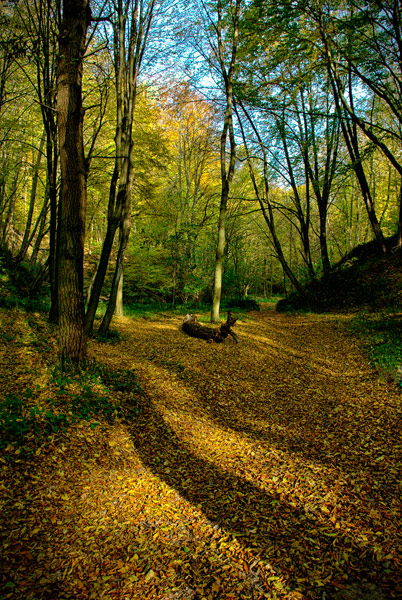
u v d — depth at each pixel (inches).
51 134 366.9
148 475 164.9
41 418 176.7
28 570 105.0
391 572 107.3
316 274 819.4
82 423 186.9
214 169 1037.2
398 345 357.1
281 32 539.8
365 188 727.7
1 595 94.7
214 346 399.5
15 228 1022.4
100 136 536.7
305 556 116.9
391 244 757.9
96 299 371.6
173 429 211.6
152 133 569.3
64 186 241.0
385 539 121.0
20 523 121.4
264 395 276.7
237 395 274.2
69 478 149.9
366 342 405.7
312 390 285.3
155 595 102.3
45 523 124.5
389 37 529.3
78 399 205.5
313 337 471.2
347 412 235.5
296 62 646.5
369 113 773.3
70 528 125.3
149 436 198.7
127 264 783.7
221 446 198.4
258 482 163.6
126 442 187.2
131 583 106.0
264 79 644.1
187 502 148.0
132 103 374.6
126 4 334.6
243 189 967.6
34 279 560.7
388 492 146.1
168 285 813.2
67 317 248.8
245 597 102.0
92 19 253.6
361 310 590.6
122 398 231.9
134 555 117.2
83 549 117.1
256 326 538.3
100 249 899.4
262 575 109.7
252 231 1245.7
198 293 872.3
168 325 529.0
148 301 930.7
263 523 134.6
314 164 770.2
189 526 133.1
